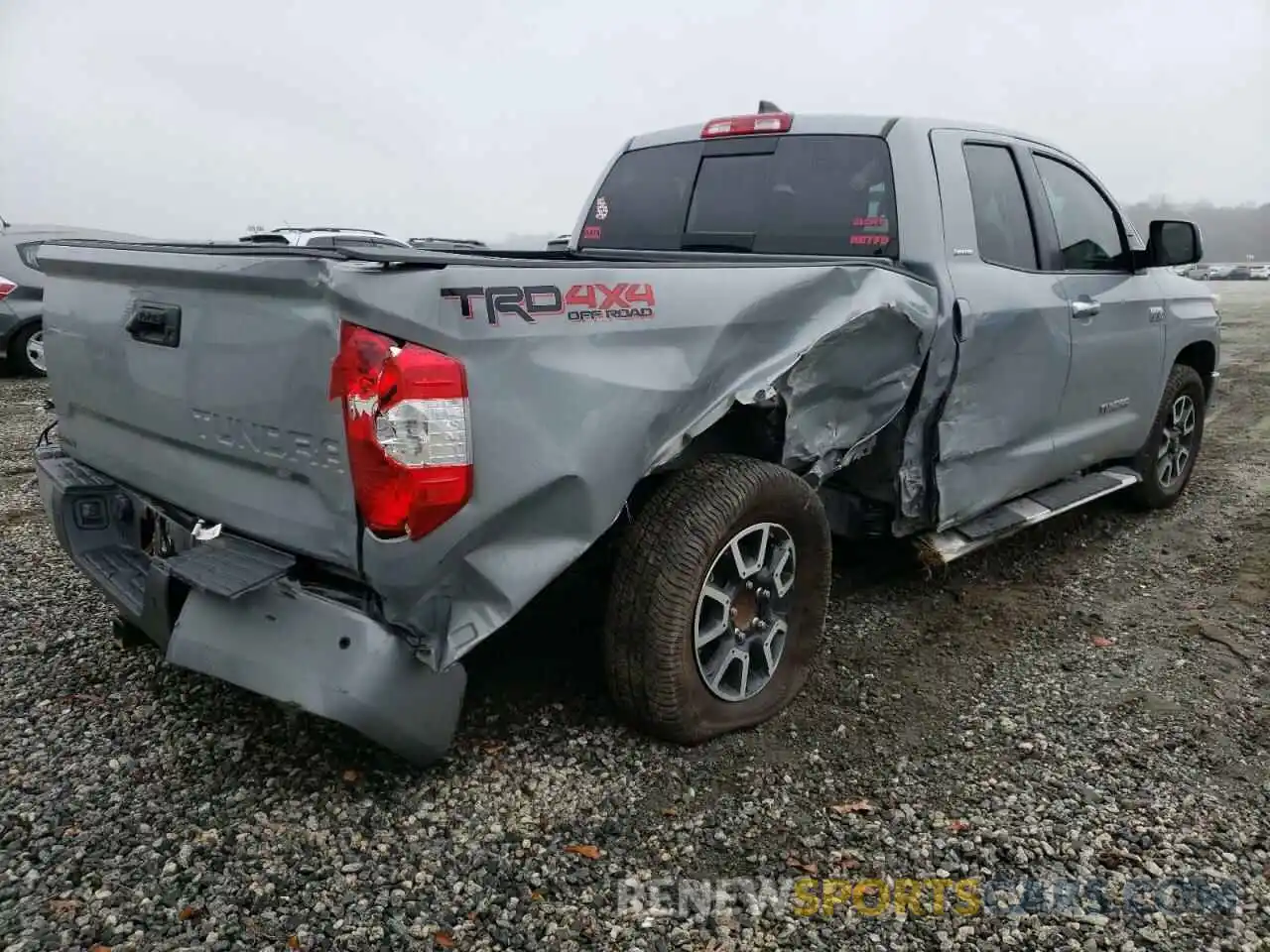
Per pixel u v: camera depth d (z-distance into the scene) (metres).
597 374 2.45
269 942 2.15
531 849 2.49
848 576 4.48
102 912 2.21
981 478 3.97
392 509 2.17
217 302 2.45
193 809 2.59
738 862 2.48
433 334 2.17
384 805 2.62
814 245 3.82
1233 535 5.27
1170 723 3.24
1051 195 4.41
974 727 3.18
